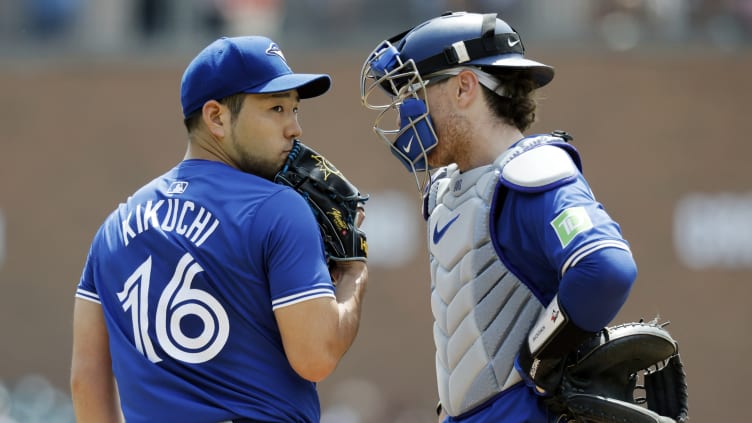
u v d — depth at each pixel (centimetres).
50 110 4412
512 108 1095
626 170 3972
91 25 4531
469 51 1075
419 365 4031
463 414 1078
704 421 3875
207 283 1028
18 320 4350
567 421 1055
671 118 3959
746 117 3928
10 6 4556
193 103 1077
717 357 3881
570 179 998
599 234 958
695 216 3925
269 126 1073
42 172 4394
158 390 1033
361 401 4031
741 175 3916
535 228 1005
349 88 4181
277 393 1041
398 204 4088
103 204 4375
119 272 1066
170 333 1031
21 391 4272
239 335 1030
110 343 1073
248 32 4384
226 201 1044
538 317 1039
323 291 1024
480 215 1050
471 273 1054
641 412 995
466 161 1095
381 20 4269
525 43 4047
